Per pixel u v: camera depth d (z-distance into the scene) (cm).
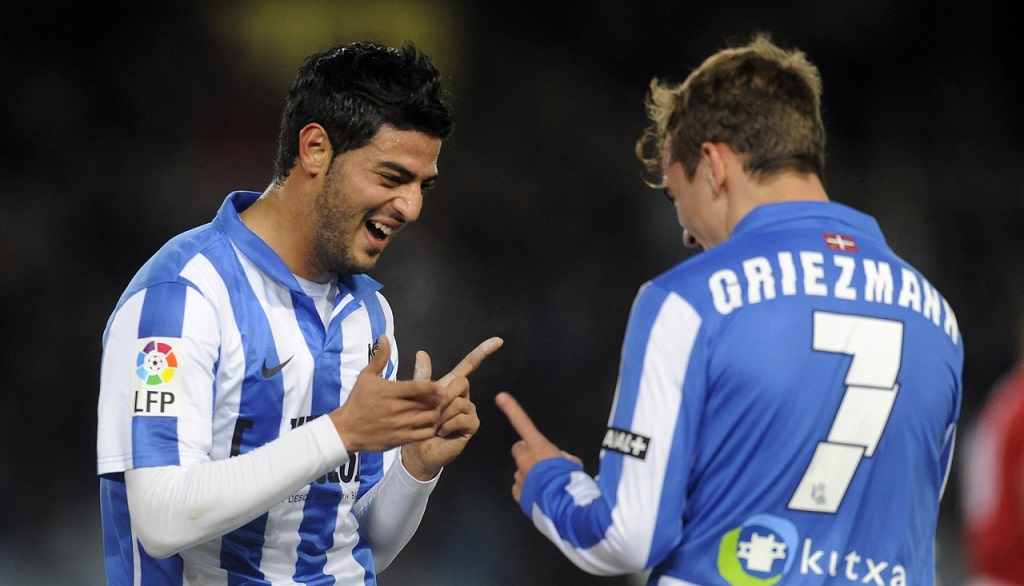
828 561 690
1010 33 4719
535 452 759
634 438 681
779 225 710
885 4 4619
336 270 844
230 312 802
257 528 824
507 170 4216
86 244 3691
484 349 845
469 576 2714
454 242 3950
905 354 703
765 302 684
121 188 3828
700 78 737
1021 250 4281
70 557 2683
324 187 803
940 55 4684
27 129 3928
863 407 690
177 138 4025
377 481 938
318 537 857
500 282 3856
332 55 807
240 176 3981
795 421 679
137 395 762
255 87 4141
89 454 3312
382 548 931
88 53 4081
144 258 3719
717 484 688
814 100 734
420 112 791
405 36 4297
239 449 807
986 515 1369
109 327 802
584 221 4153
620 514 676
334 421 747
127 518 826
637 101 4538
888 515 705
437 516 2883
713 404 683
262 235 836
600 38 4581
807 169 730
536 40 4547
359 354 874
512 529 2855
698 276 694
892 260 725
